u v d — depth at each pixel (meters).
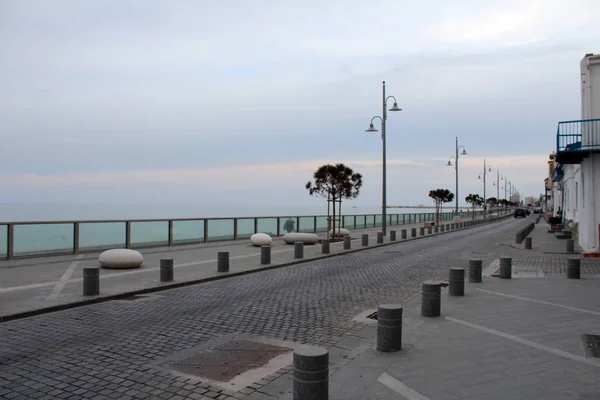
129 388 4.94
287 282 12.28
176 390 4.89
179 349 6.33
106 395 4.75
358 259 17.98
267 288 11.34
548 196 70.31
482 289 11.23
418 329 7.38
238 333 7.18
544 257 18.80
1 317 7.82
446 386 4.97
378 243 24.75
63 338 6.85
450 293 10.38
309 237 23.23
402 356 6.00
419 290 11.15
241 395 4.77
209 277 12.46
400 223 47.38
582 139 19.39
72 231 16.95
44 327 7.48
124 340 6.75
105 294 9.82
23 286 10.71
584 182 20.72
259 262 15.81
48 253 16.25
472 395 4.72
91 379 5.19
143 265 14.69
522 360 5.84
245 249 20.11
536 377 5.24
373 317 8.27
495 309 8.90
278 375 5.36
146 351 6.23
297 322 7.89
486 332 7.20
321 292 10.80
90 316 8.27
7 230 15.16
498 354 6.08
